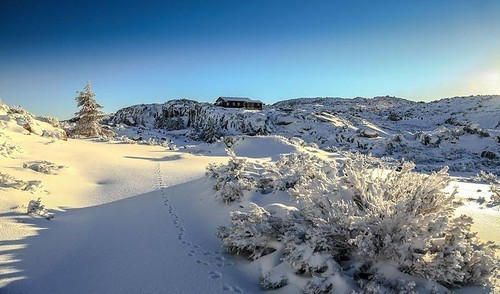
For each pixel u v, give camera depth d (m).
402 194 6.28
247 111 77.06
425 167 32.88
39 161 16.39
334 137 58.41
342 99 190.25
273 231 6.71
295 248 5.93
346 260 5.92
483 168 33.72
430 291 5.08
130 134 65.12
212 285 5.87
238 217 7.16
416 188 6.08
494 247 5.84
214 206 10.27
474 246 5.81
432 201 6.04
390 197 6.37
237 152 28.61
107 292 5.68
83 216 10.23
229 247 7.14
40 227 8.64
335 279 5.28
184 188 13.29
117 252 7.39
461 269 5.30
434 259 5.33
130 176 16.30
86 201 12.15
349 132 60.41
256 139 31.45
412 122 97.25
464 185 15.67
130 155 23.44
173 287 5.80
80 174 15.98
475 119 86.19
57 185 13.20
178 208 10.99
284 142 30.48
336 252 5.83
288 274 5.75
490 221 8.80
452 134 46.78
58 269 6.51
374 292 4.97
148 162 20.67
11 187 11.04
